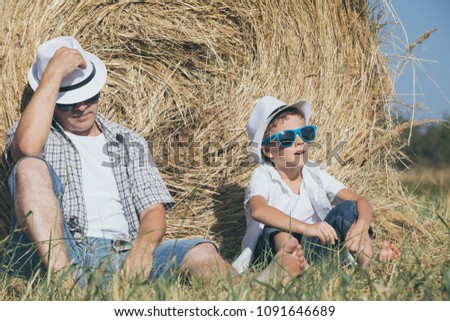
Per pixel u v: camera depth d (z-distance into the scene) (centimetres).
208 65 835
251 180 710
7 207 728
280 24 858
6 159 673
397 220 831
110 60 812
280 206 712
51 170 627
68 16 788
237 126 817
